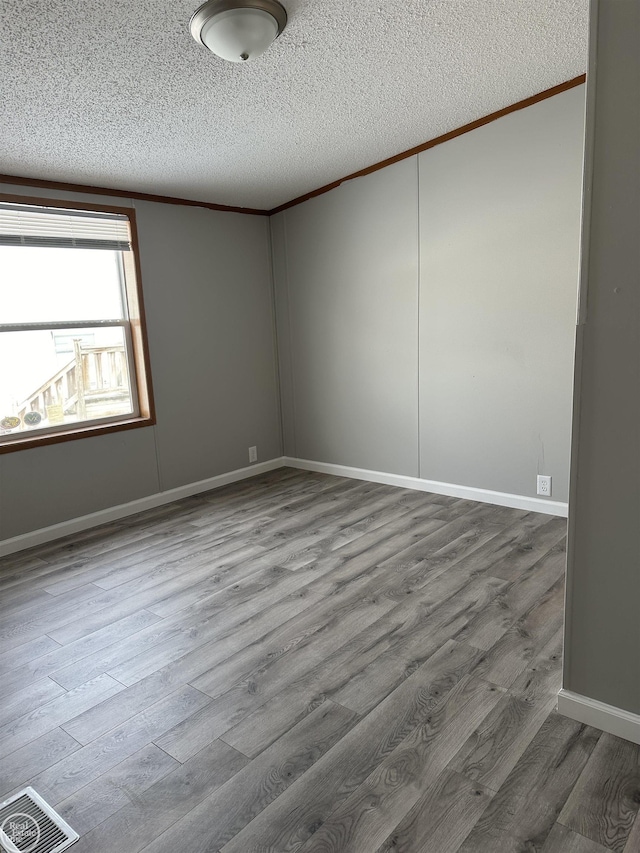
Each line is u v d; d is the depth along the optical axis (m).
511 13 2.33
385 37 2.40
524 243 3.45
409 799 1.55
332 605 2.62
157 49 2.22
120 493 3.94
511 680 2.04
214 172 3.70
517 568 2.89
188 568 3.09
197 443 4.41
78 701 2.03
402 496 4.12
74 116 2.68
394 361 4.20
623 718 1.73
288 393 5.00
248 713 1.93
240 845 1.44
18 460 3.40
